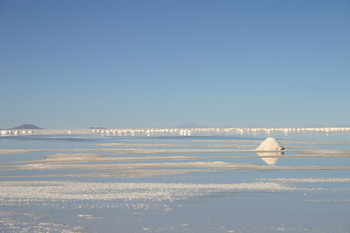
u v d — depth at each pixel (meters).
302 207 11.41
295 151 34.88
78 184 15.66
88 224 9.41
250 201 12.25
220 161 26.16
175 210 10.96
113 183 15.95
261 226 9.34
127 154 31.92
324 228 9.20
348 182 16.36
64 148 40.62
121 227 9.17
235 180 17.12
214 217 10.17
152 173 19.61
